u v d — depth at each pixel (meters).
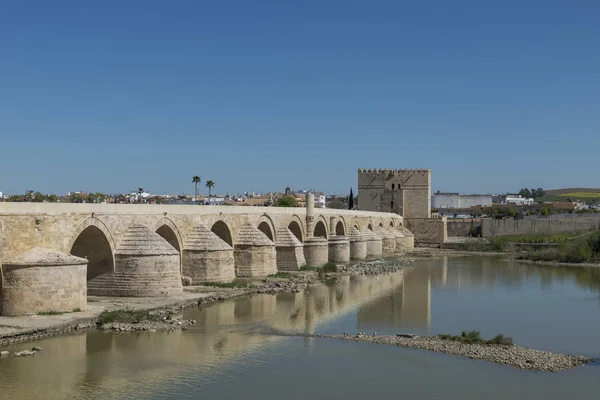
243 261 77.69
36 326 43.56
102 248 58.28
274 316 53.88
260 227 88.44
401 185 169.38
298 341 45.19
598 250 121.19
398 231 146.75
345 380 36.62
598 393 34.91
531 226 172.38
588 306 64.06
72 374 36.03
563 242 143.00
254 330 48.16
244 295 64.56
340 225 121.19
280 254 89.19
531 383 36.47
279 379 36.56
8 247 46.91
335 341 45.34
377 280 84.06
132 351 40.81
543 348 45.38
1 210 46.28
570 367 39.69
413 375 37.72
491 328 52.00
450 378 37.19
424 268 104.25
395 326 51.84
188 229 68.62
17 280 46.81
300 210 99.44
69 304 48.84
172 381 35.59
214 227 77.06
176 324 48.28
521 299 68.62
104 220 56.59
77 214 53.22
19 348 40.41
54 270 47.97
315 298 65.00
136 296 57.88
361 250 119.88
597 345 46.53
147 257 58.19
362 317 55.31
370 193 171.62
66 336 43.72
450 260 122.06
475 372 38.38
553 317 57.44
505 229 174.00
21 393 32.88
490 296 70.56
